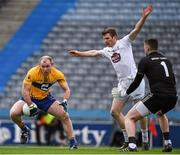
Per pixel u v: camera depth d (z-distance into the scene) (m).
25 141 32.59
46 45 72.50
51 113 30.97
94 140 53.75
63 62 69.50
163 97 28.31
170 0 75.88
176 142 49.25
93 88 66.00
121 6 75.94
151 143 46.50
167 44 70.62
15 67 70.44
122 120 31.52
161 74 28.50
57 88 65.12
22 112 31.06
